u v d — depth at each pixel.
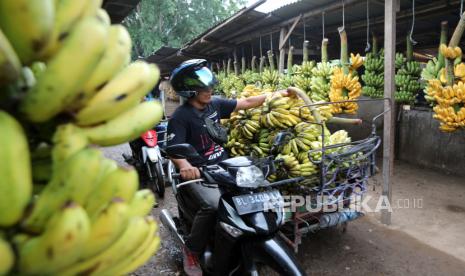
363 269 3.11
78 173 0.57
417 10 5.83
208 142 2.91
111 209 0.60
